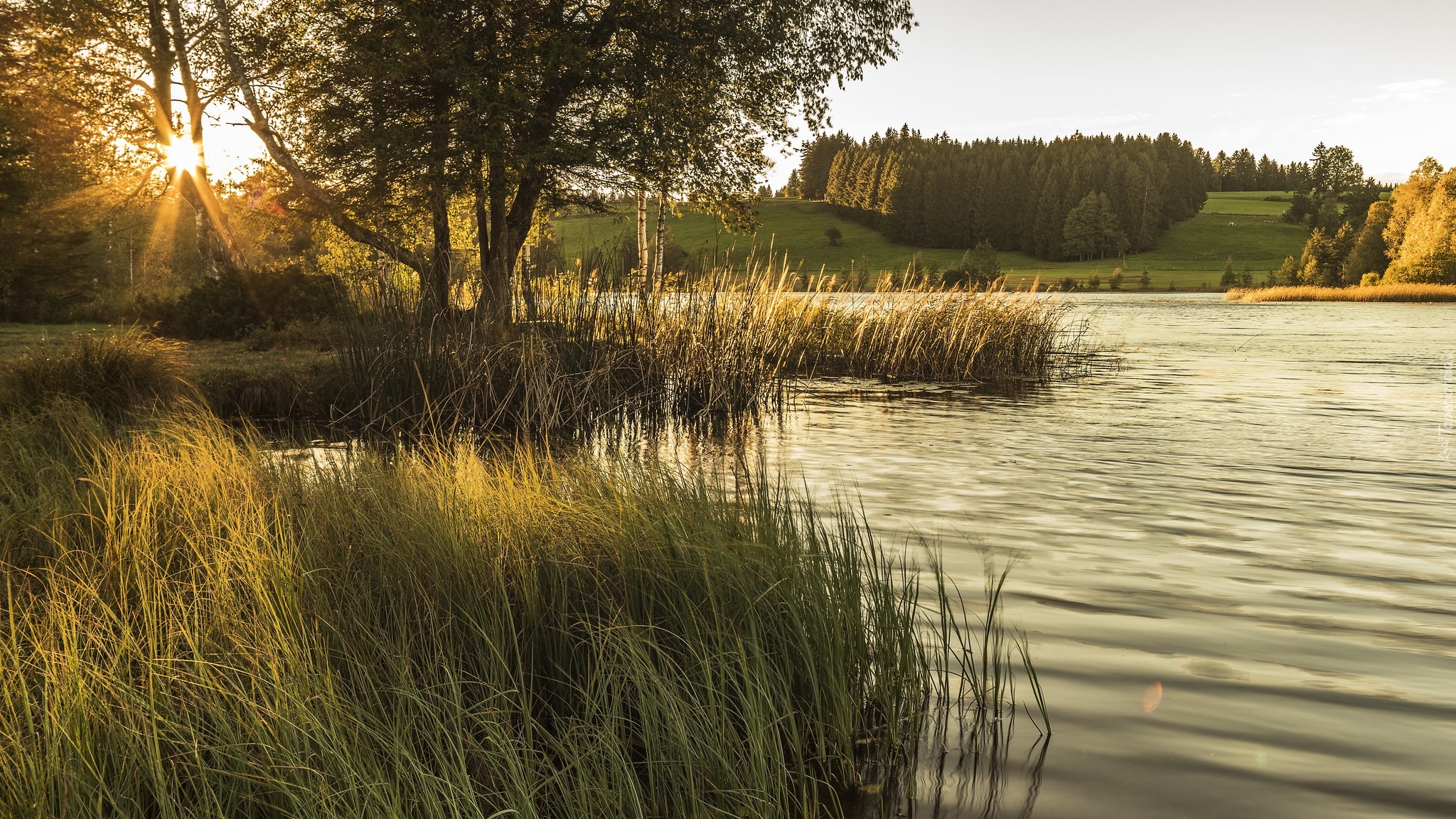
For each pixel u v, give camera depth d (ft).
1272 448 38.65
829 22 69.92
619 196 69.05
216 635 13.25
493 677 13.03
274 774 10.30
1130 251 587.68
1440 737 12.33
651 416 48.60
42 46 85.15
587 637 14.28
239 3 82.43
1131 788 11.03
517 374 42.83
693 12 63.10
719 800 10.93
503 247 65.36
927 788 11.19
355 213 66.64
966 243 555.69
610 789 10.94
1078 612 17.74
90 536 17.88
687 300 54.44
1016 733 12.59
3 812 9.35
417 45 58.23
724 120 67.67
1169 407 52.34
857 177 590.96
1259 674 14.62
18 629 12.96
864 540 23.45
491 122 57.36
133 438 25.79
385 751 10.95
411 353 43.37
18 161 80.64
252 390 46.75
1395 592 19.26
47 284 82.07
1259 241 604.90
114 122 93.76
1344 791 10.90
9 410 36.47
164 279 160.97
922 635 16.26
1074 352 86.22
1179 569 20.93
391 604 14.64
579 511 17.87
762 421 47.50
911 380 67.15
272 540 16.40
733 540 16.55
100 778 9.91
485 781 11.29
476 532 16.81
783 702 12.86
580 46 61.36
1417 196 343.26
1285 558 21.93
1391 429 43.55
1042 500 28.68
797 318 69.31
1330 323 148.46
